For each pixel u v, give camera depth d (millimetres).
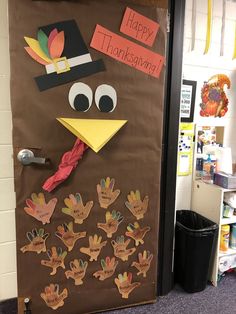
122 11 1431
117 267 1645
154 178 1640
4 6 1429
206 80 2018
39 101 1373
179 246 1860
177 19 1562
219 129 2115
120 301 1683
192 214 2023
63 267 1541
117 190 1571
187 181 2078
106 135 1449
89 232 1555
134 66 1496
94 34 1400
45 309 1547
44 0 1318
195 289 1835
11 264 1656
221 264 1913
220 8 1945
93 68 1424
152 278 1730
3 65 1470
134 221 1635
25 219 1441
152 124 1581
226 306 1716
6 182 1569
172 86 1616
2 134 1522
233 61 2062
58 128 1413
